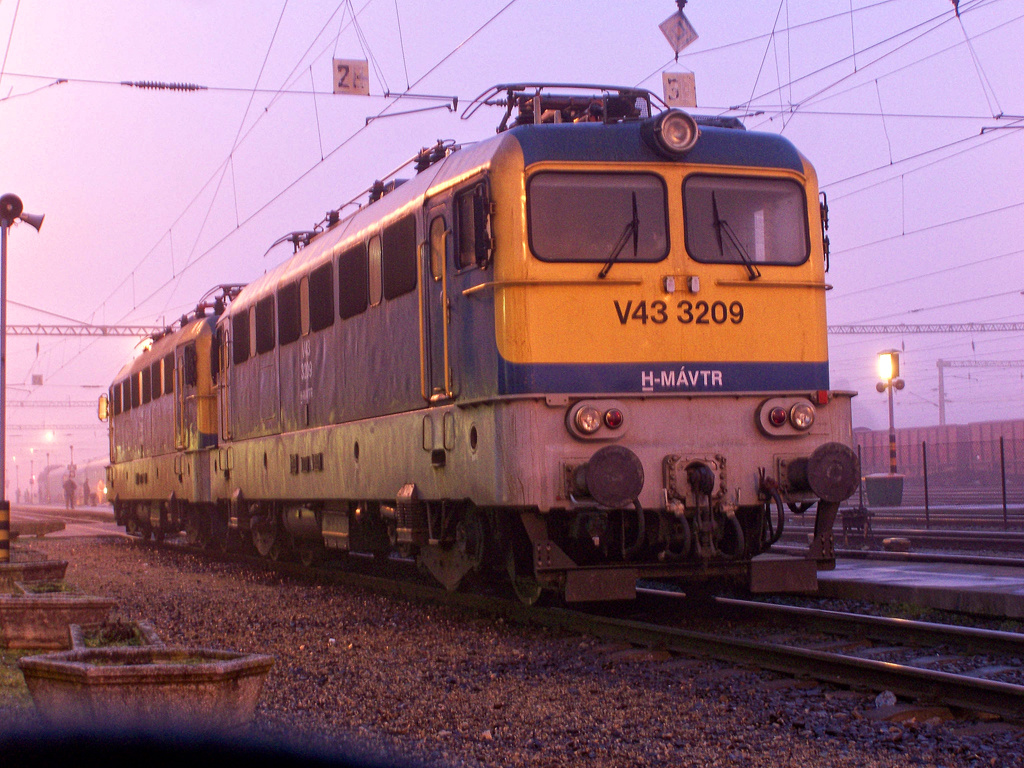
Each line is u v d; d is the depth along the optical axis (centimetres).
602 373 915
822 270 989
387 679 787
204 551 2117
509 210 920
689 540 905
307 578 1555
